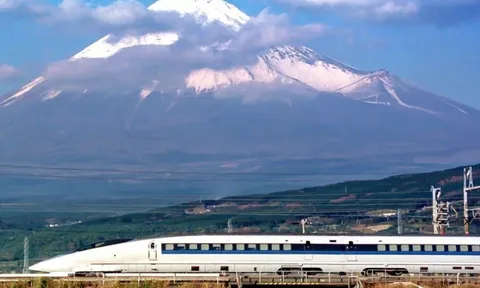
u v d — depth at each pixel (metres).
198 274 148.62
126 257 162.88
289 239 165.38
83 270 161.75
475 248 168.12
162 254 162.88
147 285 141.62
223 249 163.75
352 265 165.38
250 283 149.25
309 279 153.00
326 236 166.62
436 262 167.38
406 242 167.25
